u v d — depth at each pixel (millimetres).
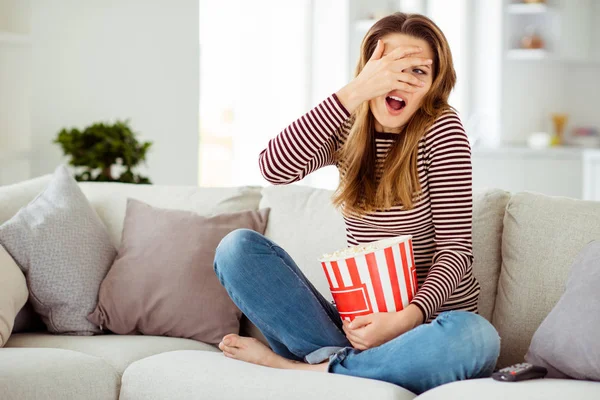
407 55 1846
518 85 6457
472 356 1688
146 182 3500
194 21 4598
